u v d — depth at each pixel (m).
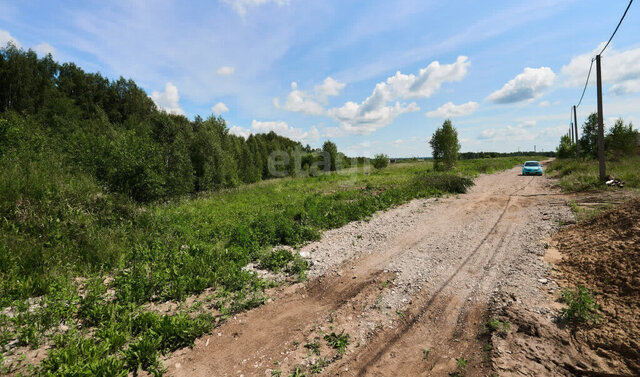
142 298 4.57
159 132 16.48
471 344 3.25
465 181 15.91
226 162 21.30
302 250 7.14
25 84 41.03
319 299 4.69
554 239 6.42
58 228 6.25
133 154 12.34
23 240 5.58
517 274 4.86
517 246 6.30
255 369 3.10
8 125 9.16
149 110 59.28
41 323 3.70
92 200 8.15
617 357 2.69
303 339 3.61
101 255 5.99
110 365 2.92
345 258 6.44
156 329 3.58
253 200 14.87
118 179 11.75
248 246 7.09
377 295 4.64
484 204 11.30
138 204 10.98
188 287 4.95
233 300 4.66
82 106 48.91
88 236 6.43
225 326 3.95
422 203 12.17
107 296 4.63
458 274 5.15
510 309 3.75
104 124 36.53
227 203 14.03
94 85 54.69
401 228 8.56
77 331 3.67
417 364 3.02
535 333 3.22
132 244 6.95
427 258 6.08
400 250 6.72
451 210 10.57
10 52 44.72
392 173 29.69
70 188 7.86
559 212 8.72
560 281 4.43
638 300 3.35
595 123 25.45
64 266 5.33
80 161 11.35
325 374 2.96
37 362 3.10
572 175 16.91
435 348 3.26
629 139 23.72
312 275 5.61
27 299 4.27
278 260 6.31
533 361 2.83
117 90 57.91
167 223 8.75
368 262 6.11
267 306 4.50
